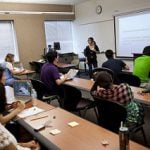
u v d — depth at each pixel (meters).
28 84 2.69
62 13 8.94
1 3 7.54
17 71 5.86
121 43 7.46
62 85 3.43
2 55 7.93
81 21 8.98
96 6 8.16
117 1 7.33
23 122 2.04
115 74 3.55
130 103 2.29
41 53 8.66
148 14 6.41
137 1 6.66
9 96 2.68
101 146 1.50
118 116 2.06
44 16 8.55
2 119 2.03
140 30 6.74
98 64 8.20
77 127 1.84
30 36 8.34
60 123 1.95
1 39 7.85
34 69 7.92
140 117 2.43
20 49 8.17
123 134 1.31
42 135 1.72
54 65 3.83
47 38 8.91
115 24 7.55
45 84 3.72
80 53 9.35
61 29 9.25
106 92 2.23
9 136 1.50
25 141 2.15
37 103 2.64
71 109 3.15
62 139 1.63
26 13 8.08
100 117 2.34
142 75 3.64
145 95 2.68
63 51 9.45
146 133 3.05
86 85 3.54
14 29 8.01
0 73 2.47
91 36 8.64
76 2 8.59
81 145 1.53
